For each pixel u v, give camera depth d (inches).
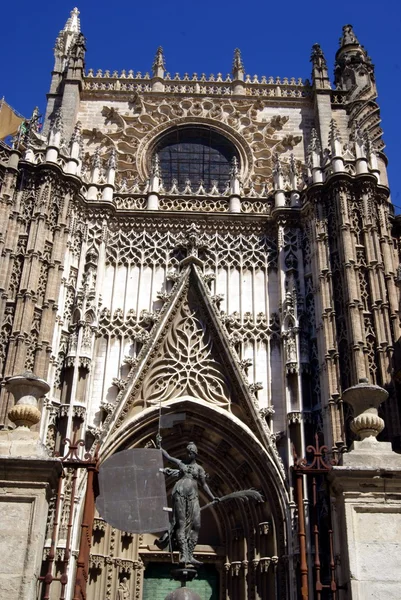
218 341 1096.8
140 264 1179.9
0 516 460.4
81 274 1139.3
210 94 1413.6
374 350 1018.7
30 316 1003.9
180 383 1067.9
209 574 1043.9
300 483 522.0
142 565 1011.9
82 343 1049.5
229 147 1391.5
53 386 1011.9
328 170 1188.5
